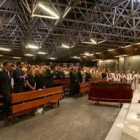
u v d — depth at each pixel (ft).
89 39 62.34
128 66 84.64
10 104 18.85
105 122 21.02
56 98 28.09
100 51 98.27
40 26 48.96
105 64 104.99
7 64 19.54
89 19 40.75
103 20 49.55
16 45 82.64
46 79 28.60
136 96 38.93
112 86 31.91
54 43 74.28
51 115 23.49
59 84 40.32
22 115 22.12
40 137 16.03
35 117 22.26
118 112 26.13
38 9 36.24
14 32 60.49
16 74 21.27
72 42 72.38
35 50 96.37
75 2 28.12
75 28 52.70
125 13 45.01
